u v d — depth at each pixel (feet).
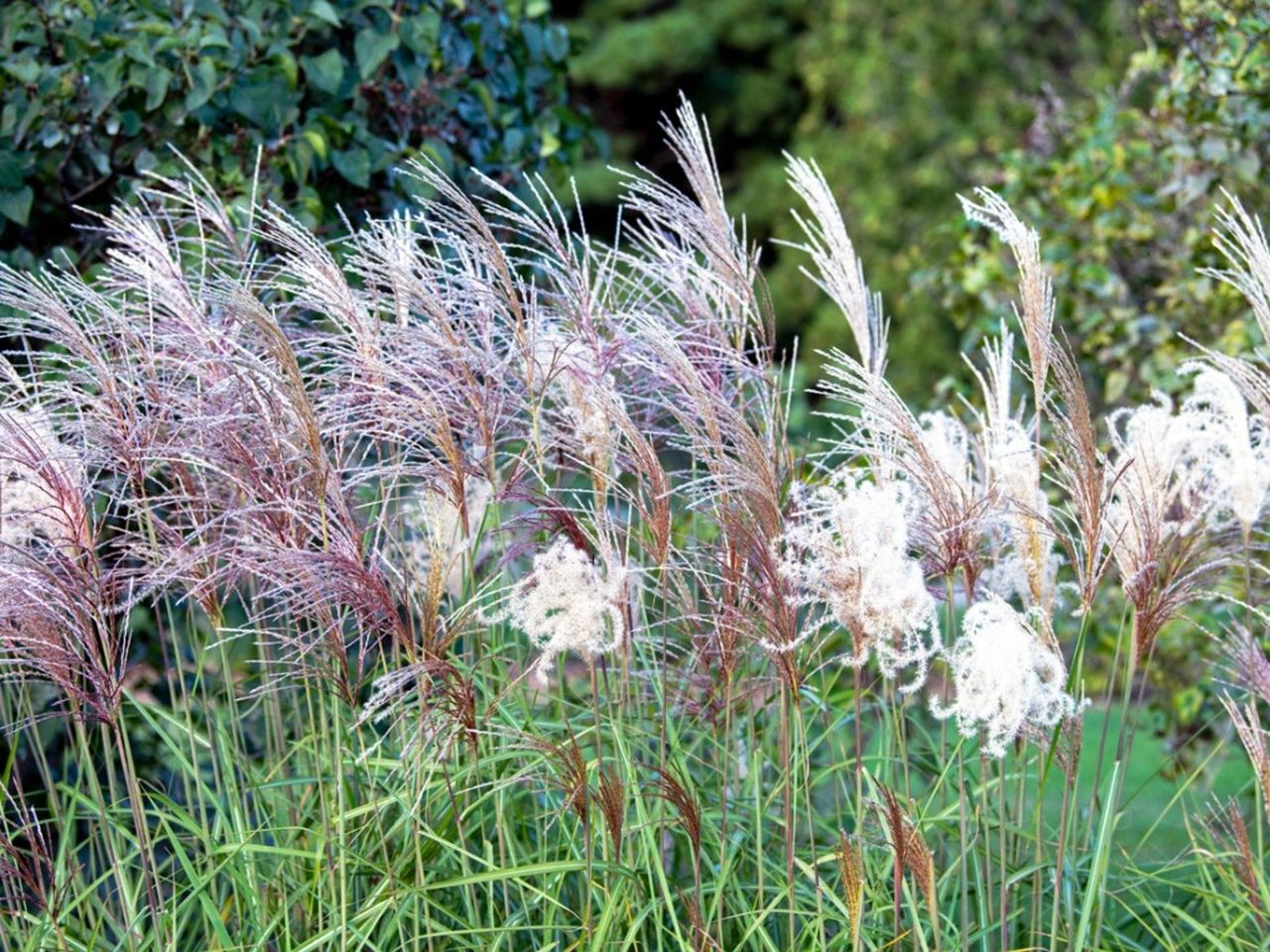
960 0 47.24
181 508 10.33
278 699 11.55
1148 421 9.77
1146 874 10.69
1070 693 9.66
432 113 14.84
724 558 9.82
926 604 9.03
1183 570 10.64
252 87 13.60
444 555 9.88
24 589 9.04
